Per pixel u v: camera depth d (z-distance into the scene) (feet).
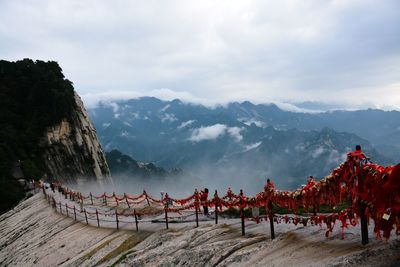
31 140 375.86
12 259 111.55
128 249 72.59
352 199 36.17
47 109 412.98
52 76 440.04
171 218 85.30
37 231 127.85
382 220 31.83
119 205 129.90
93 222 108.99
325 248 39.40
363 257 32.89
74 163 404.57
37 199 202.80
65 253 90.48
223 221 71.61
